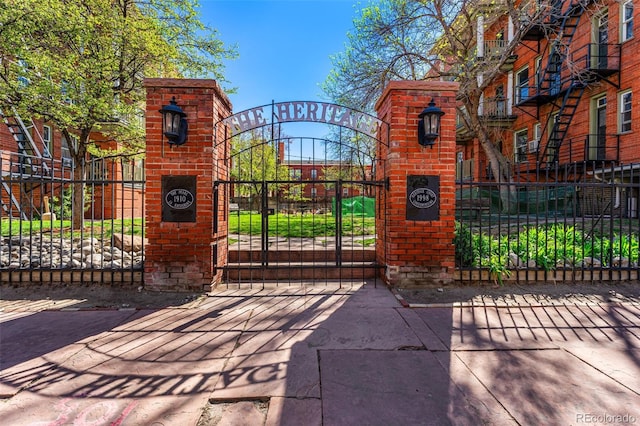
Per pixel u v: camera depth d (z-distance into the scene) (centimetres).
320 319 369
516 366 265
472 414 205
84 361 272
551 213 977
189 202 461
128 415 205
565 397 223
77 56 780
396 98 475
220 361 274
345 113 519
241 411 210
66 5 763
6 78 759
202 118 460
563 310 396
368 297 446
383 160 527
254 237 796
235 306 410
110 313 385
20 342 307
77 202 934
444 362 272
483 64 1142
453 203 479
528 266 489
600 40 1256
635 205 1042
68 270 470
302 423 197
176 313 386
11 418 201
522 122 1667
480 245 480
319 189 2303
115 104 855
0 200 494
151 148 459
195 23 988
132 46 843
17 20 678
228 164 553
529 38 1500
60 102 762
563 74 1382
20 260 467
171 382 242
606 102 1234
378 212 555
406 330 339
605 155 1228
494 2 1084
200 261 464
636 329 340
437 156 478
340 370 259
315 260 594
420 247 479
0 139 1182
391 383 240
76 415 205
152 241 462
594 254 545
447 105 478
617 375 251
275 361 274
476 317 376
